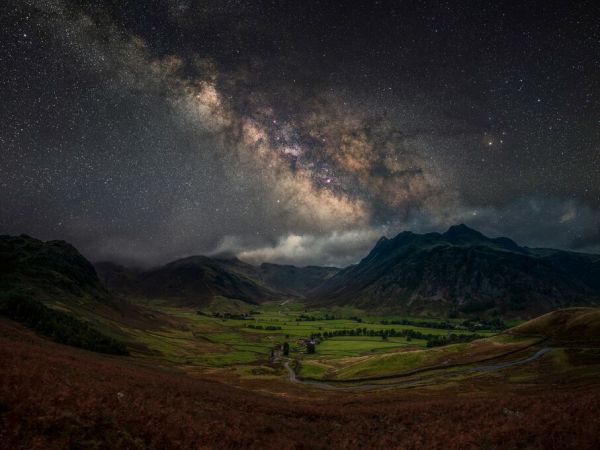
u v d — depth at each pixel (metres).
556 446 26.94
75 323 127.25
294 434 35.97
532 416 34.50
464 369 117.69
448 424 37.69
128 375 48.34
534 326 148.38
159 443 23.66
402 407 51.03
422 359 137.75
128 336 191.00
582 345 118.38
